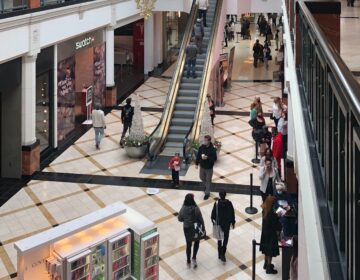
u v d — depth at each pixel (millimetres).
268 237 6422
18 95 9891
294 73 4066
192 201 6672
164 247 7359
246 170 10641
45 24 10492
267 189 8328
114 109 15945
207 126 11211
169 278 6543
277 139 9508
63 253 4969
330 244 1495
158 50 22531
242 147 12148
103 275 5328
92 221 5309
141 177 10289
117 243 5387
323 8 2953
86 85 14734
